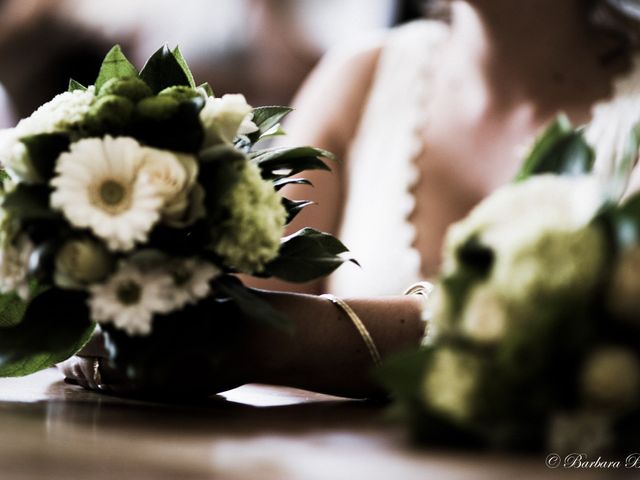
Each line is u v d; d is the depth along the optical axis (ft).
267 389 4.32
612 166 2.96
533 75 6.10
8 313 3.56
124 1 11.50
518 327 2.82
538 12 5.90
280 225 3.47
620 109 5.71
